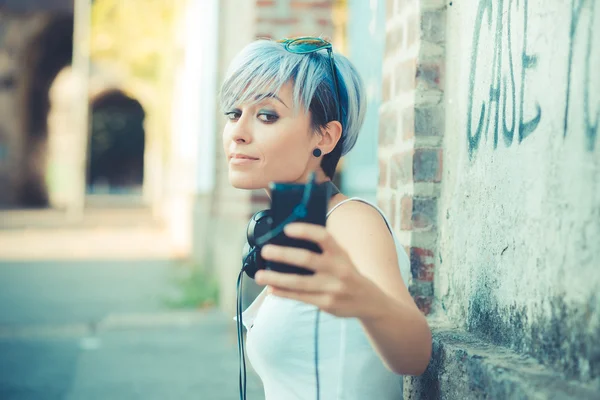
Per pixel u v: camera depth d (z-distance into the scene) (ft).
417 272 6.30
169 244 46.93
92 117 112.88
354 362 4.69
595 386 3.84
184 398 14.64
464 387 4.77
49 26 86.02
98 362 17.62
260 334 4.81
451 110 6.08
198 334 20.74
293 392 4.79
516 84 4.80
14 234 51.78
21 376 16.30
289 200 3.59
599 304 3.81
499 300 4.99
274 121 5.01
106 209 73.67
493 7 5.23
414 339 3.91
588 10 3.97
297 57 4.99
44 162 91.25
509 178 4.87
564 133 4.17
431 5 6.28
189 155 39.78
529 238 4.57
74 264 36.32
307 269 3.51
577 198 4.03
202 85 33.71
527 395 4.00
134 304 25.30
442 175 6.25
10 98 84.64
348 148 5.41
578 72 4.04
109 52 60.18
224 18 26.71
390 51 7.11
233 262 21.61
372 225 4.48
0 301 25.82
